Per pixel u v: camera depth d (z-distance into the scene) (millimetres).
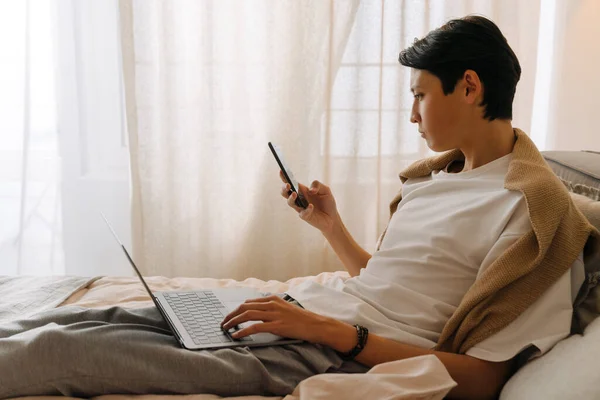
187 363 1138
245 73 2635
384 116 2693
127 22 2555
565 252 1170
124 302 1570
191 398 1127
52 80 2775
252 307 1236
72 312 1295
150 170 2658
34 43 2740
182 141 2662
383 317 1293
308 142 2684
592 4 2730
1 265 2848
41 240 2830
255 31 2631
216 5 2578
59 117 2777
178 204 2688
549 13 2783
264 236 2746
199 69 2627
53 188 2822
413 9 2637
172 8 2555
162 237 2703
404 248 1364
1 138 2801
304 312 1231
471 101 1284
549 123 2826
